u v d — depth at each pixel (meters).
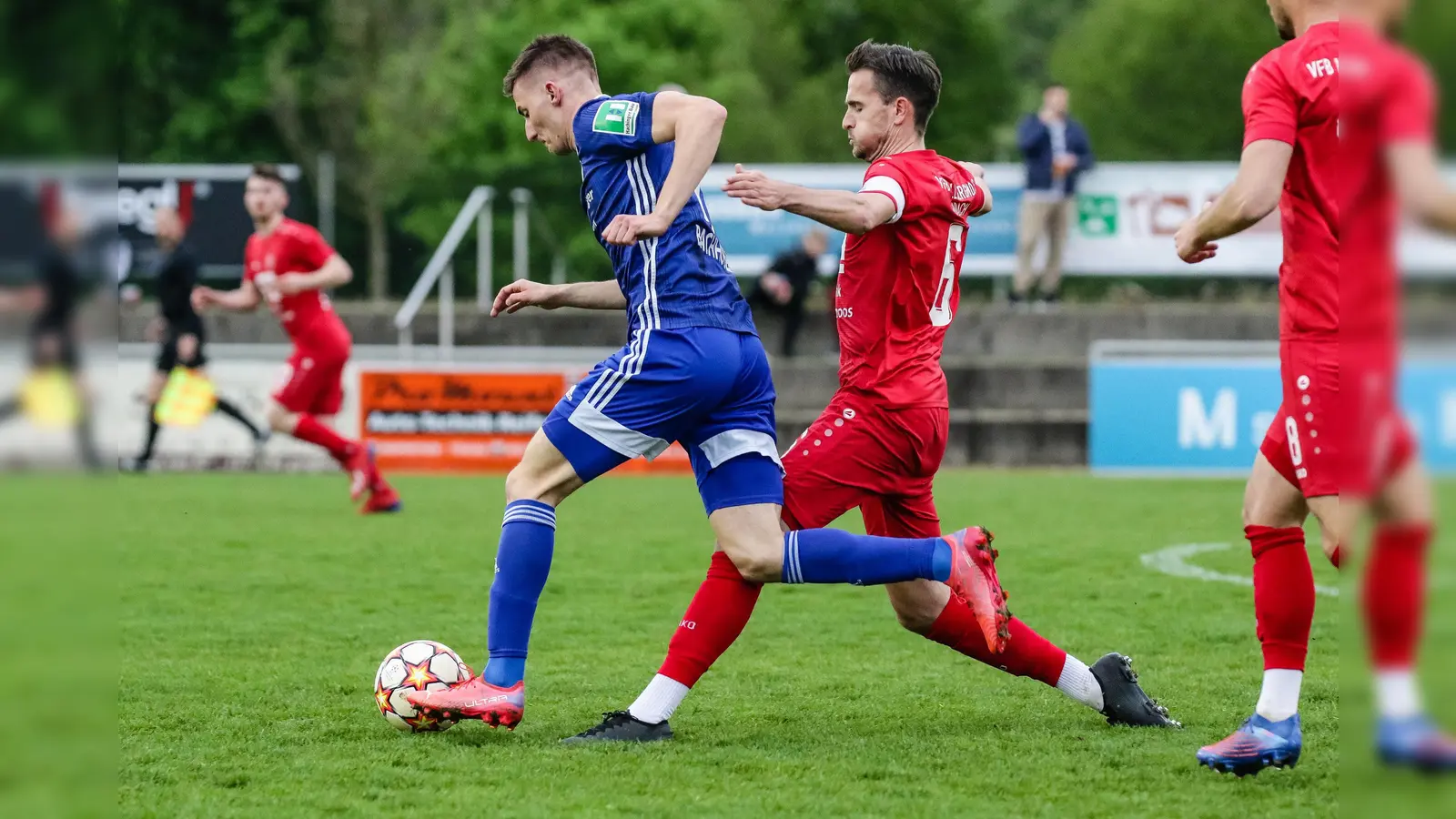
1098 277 63.03
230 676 20.22
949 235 16.91
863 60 17.09
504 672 16.39
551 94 16.73
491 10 114.69
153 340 58.56
